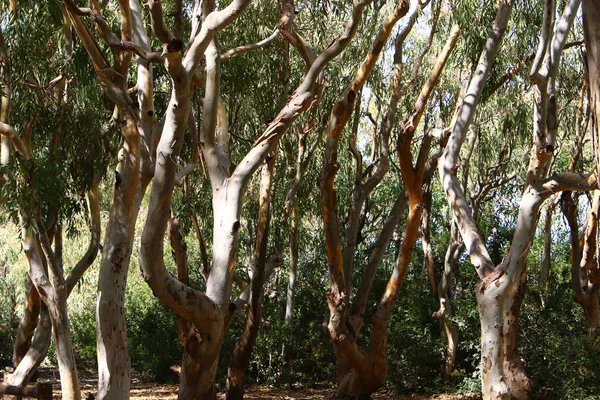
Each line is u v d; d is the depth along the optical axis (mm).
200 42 7527
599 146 4812
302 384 21047
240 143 17141
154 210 7613
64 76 11867
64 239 24141
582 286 16953
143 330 23203
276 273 23328
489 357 9727
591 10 4812
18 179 10039
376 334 13734
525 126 16750
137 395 19328
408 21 15320
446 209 23094
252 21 14781
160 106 15602
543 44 9891
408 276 21781
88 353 25641
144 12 13961
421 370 19266
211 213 19344
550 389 14953
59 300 10836
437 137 11406
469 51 14250
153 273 7699
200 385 8539
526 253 9703
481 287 9922
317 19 14945
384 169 14828
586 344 13953
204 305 8109
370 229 23391
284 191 18422
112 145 13680
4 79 10922
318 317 22078
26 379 11969
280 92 15469
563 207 16406
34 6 11258
